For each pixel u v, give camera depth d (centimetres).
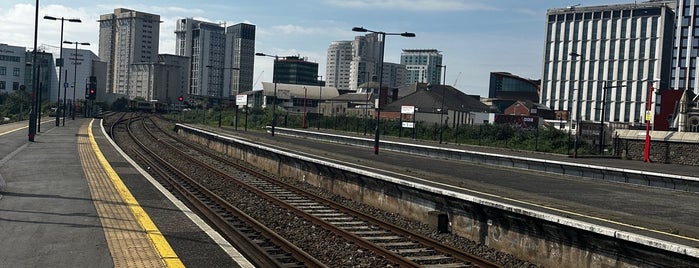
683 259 1023
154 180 2073
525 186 2267
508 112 12181
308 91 15600
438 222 1631
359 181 2150
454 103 10675
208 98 16662
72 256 1020
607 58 14000
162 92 19800
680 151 4181
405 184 1808
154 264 986
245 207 1841
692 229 1307
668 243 1045
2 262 973
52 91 14862
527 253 1370
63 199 1603
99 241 1132
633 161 4306
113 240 1143
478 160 3688
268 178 2595
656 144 4341
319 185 2495
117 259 1009
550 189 2203
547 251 1316
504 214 1424
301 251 1205
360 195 2144
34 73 3881
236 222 1531
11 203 1530
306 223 1623
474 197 1521
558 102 14850
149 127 6906
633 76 13575
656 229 1237
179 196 1952
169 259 1020
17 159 2680
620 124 8938
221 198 1880
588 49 14312
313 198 2081
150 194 1739
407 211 1845
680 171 3291
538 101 15950
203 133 5128
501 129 6041
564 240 1273
